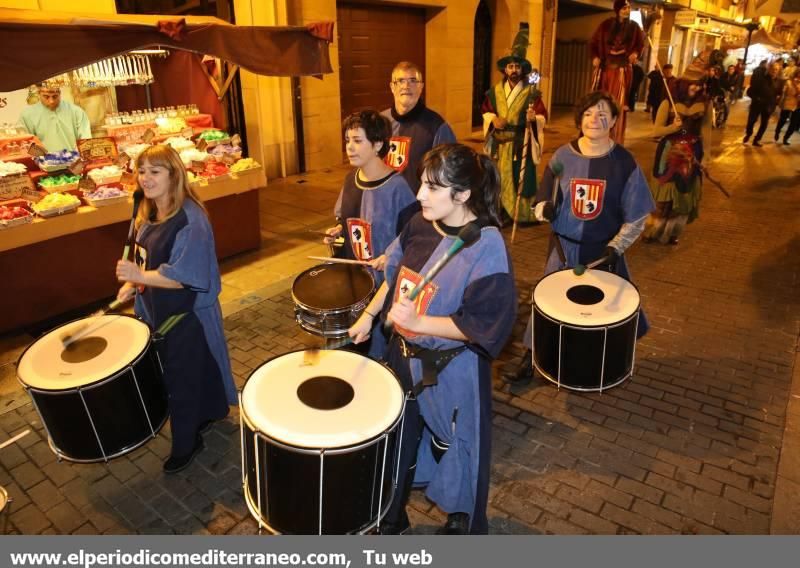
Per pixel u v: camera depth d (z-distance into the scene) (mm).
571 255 3469
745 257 5926
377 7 10969
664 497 2785
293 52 5168
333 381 2088
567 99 20922
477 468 2197
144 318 3043
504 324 1960
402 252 2281
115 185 4914
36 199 4422
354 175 3039
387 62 11516
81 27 3678
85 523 2682
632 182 3215
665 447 3139
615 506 2732
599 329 2896
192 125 6508
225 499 2822
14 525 2670
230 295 5051
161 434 3307
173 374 2832
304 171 9906
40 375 2473
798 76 12766
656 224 6305
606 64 7723
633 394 3617
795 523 2615
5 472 3004
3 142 4867
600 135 3217
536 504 2748
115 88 7141
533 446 3162
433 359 2121
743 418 3369
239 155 5938
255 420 1858
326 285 2951
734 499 2764
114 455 2650
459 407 2162
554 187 3311
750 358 4000
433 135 4059
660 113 6078
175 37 4230
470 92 12953
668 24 22016
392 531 2432
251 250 6137
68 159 4992
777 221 7125
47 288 4465
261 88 8812
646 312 4691
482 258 1959
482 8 13750
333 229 3217
